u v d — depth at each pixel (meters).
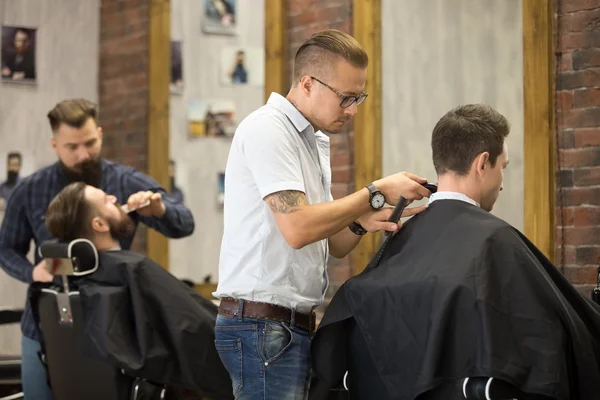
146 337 3.02
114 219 3.24
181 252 6.51
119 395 3.00
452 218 2.33
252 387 2.39
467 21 4.93
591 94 4.01
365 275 2.36
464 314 2.15
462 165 2.38
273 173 2.33
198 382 3.06
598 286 2.93
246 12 6.73
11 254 3.73
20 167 5.71
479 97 4.95
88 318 3.02
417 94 4.81
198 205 6.58
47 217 3.20
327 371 2.37
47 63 5.77
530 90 4.15
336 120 2.46
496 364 2.08
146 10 5.56
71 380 3.10
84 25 5.83
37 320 3.22
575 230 4.04
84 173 3.69
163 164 5.53
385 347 2.25
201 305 3.19
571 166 4.06
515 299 2.17
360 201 2.36
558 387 2.09
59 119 3.63
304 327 2.44
